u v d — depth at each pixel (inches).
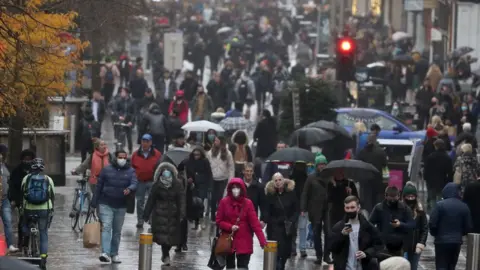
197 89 3900.1
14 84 1699.1
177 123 3144.7
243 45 5679.1
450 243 1722.4
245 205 1700.3
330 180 1886.1
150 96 3799.2
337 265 1526.8
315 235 1940.2
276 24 7775.6
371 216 1673.2
